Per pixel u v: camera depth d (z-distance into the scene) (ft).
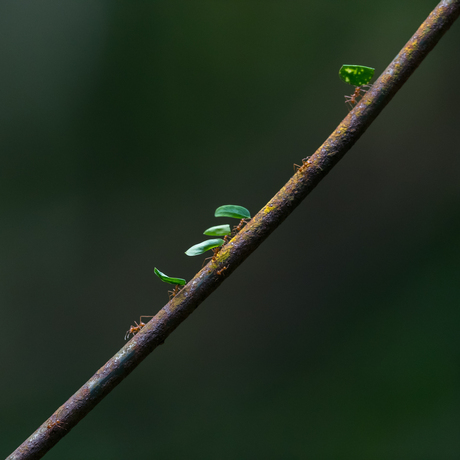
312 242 17.26
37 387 15.84
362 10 16.34
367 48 16.48
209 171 17.03
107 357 16.33
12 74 15.71
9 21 15.56
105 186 16.67
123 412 15.44
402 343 15.65
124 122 16.57
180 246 16.87
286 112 16.96
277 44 16.66
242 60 16.71
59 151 16.26
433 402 14.37
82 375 16.16
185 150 16.90
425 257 16.49
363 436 14.46
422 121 16.79
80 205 16.53
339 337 16.42
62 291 16.39
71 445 14.65
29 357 15.93
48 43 15.85
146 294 16.65
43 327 16.12
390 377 15.21
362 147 17.22
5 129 15.79
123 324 16.51
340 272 17.04
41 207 16.25
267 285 17.04
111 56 16.19
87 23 15.97
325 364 16.17
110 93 16.37
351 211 17.25
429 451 13.62
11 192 15.97
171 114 16.69
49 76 15.94
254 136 17.04
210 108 16.83
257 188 17.06
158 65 16.39
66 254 16.44
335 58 16.66
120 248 16.72
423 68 16.63
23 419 15.26
